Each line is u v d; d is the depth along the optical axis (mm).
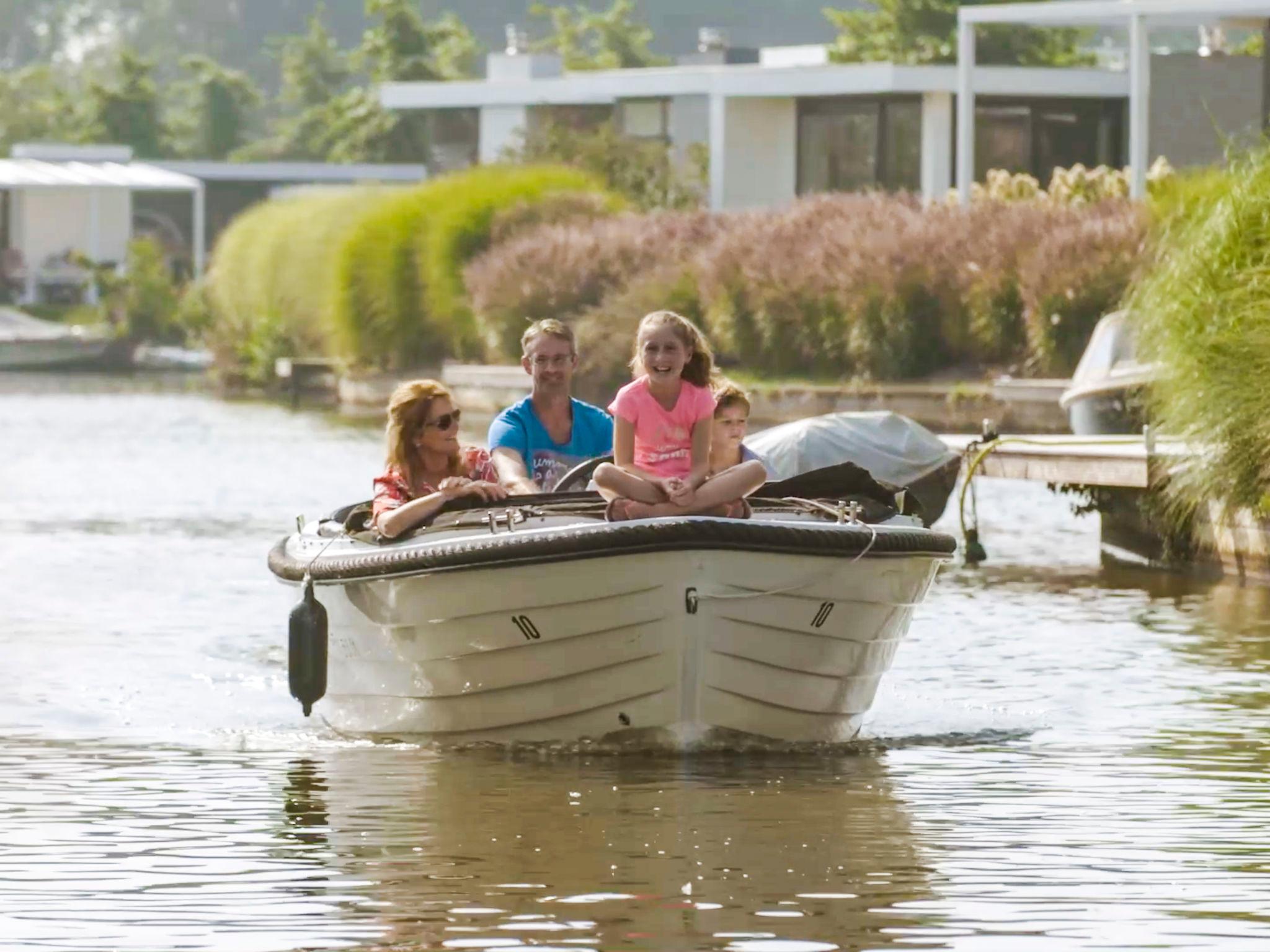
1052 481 54031
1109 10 101188
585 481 31609
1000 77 129250
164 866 24094
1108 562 53906
